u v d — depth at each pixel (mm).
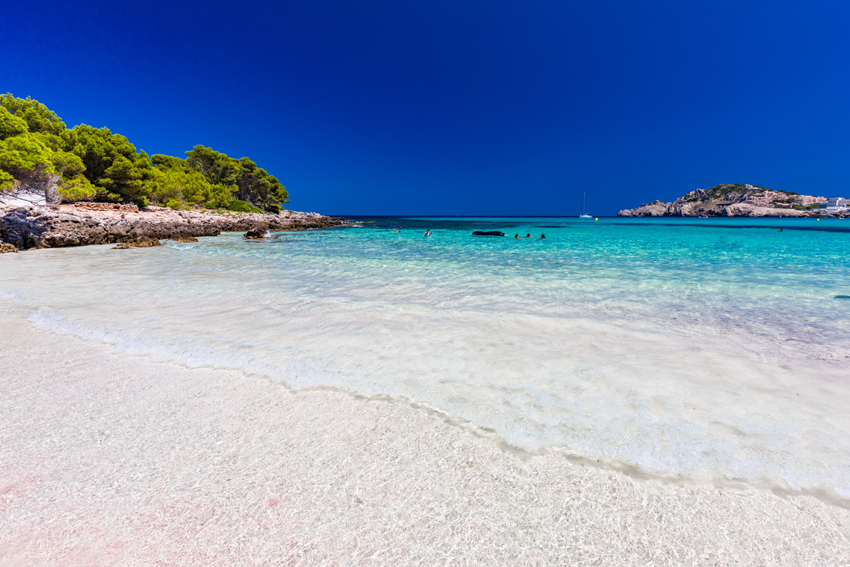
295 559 1561
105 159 31234
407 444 2348
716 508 1845
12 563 1501
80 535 1648
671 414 2701
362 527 1730
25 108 28859
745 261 12859
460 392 3033
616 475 2078
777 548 1622
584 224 60250
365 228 47188
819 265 11648
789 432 2471
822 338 4523
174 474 2047
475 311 5727
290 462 2162
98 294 6688
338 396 2971
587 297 6840
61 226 18922
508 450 2295
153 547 1600
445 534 1699
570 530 1723
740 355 3914
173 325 4785
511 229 42281
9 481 1964
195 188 42688
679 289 7629
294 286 7762
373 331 4637
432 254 15633
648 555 1596
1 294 6621
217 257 13742
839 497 1898
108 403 2822
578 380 3271
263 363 3582
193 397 2934
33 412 2672
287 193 69125
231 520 1750
